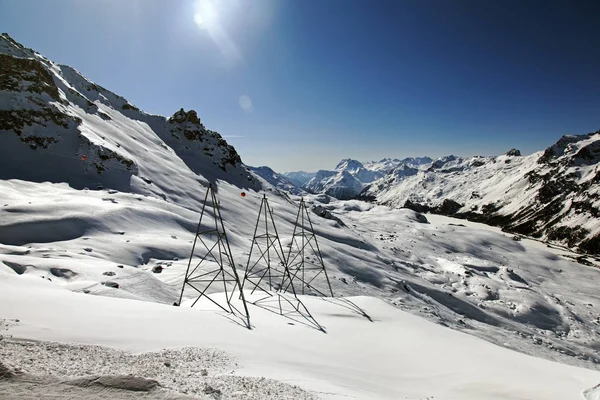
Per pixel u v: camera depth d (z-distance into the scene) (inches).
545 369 893.8
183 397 354.3
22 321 558.3
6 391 327.0
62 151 3526.1
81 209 2266.2
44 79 4168.3
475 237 7317.9
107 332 595.8
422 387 694.5
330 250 3282.5
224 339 705.0
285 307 1258.0
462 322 2632.9
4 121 3348.9
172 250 2140.7
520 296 3767.2
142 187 3786.9
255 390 436.5
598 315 3905.0
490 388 689.6
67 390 343.6
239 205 4744.1
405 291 2923.2
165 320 743.7
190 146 6589.6
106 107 6131.9
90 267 1359.5
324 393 483.8
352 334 1049.5
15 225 1820.9
